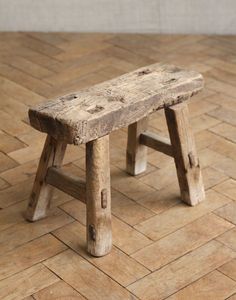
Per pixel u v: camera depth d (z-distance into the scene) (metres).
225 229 1.85
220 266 1.72
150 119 2.42
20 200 2.00
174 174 2.09
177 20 3.12
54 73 2.80
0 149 2.27
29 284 1.69
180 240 1.81
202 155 2.18
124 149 2.24
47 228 1.88
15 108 2.53
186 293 1.64
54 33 3.21
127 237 1.83
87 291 1.67
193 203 1.94
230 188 2.01
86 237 1.80
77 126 1.63
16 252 1.80
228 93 2.56
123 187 2.03
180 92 1.82
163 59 2.88
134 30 3.18
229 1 3.03
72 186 1.79
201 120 2.38
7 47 3.08
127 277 1.70
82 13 3.19
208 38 3.06
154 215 1.91
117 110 1.69
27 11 3.22
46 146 1.84
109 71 2.80
